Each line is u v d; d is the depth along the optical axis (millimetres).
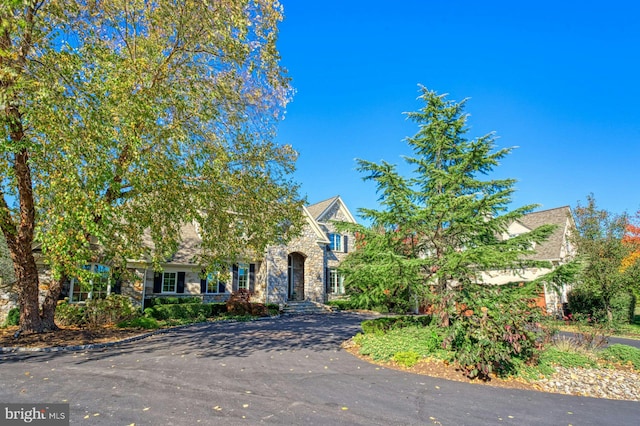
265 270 25375
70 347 10945
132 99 9234
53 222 9617
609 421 6488
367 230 12602
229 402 6496
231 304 21750
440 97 14227
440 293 11484
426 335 11633
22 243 12164
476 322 9164
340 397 7004
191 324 17797
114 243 13086
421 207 12023
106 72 9406
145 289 20281
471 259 10484
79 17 10164
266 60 11695
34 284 12922
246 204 13117
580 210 22172
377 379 8375
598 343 11820
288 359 10086
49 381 7516
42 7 9430
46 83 8156
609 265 19531
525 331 9680
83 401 6379
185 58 11492
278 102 13023
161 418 5676
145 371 8406
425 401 7008
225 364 9273
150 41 10586
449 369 9289
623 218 21094
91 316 15508
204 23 10406
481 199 11164
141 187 10336
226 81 11945
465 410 6637
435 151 14828
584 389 8602
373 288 12125
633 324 22203
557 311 22219
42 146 8875
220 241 13945
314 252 28422
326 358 10383
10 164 10641
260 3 11227
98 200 9391
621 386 8930
